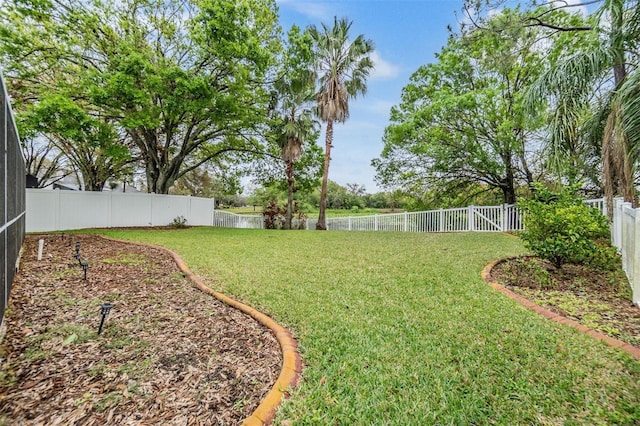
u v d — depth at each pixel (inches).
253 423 68.5
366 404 75.6
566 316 126.4
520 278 178.5
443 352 99.4
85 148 597.0
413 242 332.8
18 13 368.5
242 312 133.3
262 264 222.2
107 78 362.6
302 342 106.1
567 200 202.5
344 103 577.0
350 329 116.3
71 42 394.0
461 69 469.1
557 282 169.8
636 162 174.7
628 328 113.7
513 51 271.0
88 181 693.3
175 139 599.8
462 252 258.4
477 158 457.4
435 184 579.2
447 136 462.3
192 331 113.7
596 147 223.0
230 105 434.3
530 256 234.2
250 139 593.0
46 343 100.0
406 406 75.1
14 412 68.0
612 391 79.1
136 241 327.0
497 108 416.5
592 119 214.8
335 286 169.2
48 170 796.6
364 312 132.9
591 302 140.7
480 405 75.2
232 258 242.8
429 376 86.8
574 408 73.7
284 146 584.7
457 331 114.0
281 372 88.0
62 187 856.9
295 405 74.8
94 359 91.7
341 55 563.2
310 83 561.6
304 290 162.2
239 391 79.8
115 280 174.7
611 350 98.3
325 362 93.7
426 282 175.2
